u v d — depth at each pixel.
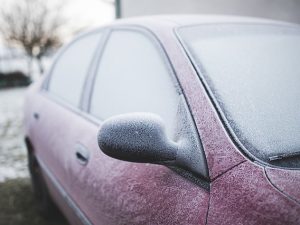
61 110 1.35
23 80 12.00
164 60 0.89
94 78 1.22
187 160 0.68
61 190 1.21
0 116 5.29
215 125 0.69
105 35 1.30
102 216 0.87
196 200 0.63
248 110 0.75
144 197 0.73
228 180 0.61
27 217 1.89
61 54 1.74
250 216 0.55
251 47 0.98
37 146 1.56
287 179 0.58
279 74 0.88
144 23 1.10
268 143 0.67
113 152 0.68
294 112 0.77
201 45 0.92
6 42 14.55
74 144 1.09
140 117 0.70
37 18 14.47
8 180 2.45
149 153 0.67
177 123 0.76
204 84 0.78
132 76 1.00
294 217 0.52
